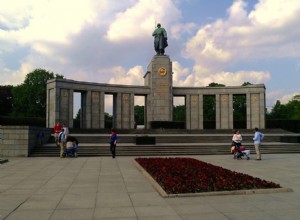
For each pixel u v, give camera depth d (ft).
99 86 153.07
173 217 24.43
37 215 25.11
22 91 233.35
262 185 34.76
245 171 51.06
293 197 31.19
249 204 28.37
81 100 153.99
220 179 37.45
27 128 78.28
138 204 28.66
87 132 135.13
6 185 38.50
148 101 163.22
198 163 53.88
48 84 144.87
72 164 61.57
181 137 110.52
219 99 167.32
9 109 260.01
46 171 51.42
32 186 37.83
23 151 77.87
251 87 162.71
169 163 53.98
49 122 143.54
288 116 309.22
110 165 59.72
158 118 157.38
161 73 158.71
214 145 92.63
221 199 30.40
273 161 67.15
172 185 34.60
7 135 77.97
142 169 49.83
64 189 35.91
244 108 273.95
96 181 41.50
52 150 82.07
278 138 115.55
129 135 120.57
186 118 167.43
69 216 24.81
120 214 25.34
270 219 23.80
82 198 31.22
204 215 24.91
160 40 161.89
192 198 30.96
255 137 70.23
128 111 159.43
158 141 107.76
